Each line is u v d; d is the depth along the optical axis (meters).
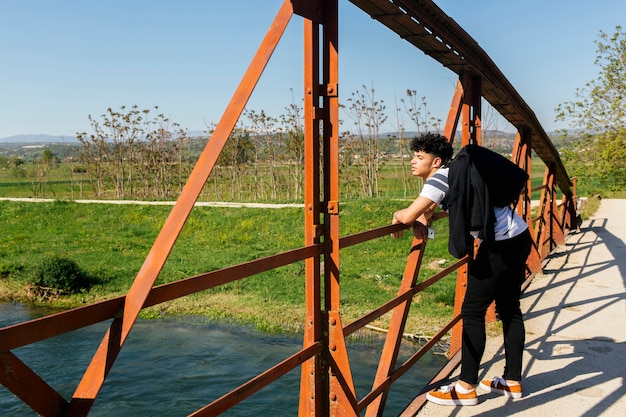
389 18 3.23
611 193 28.03
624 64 23.56
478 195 3.40
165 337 9.96
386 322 9.88
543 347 4.98
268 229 20.03
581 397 3.88
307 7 2.50
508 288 3.81
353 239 2.91
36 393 1.53
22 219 23.03
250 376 8.23
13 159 85.12
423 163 3.67
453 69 4.55
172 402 7.46
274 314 11.04
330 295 2.82
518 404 3.79
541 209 9.38
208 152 2.01
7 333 1.41
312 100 2.64
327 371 2.85
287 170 30.20
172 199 29.12
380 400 3.46
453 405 3.79
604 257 9.41
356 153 28.12
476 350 3.74
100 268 15.32
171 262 15.84
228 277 2.12
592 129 24.38
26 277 14.12
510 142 23.89
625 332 5.32
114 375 8.34
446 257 14.83
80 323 1.62
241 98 2.08
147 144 31.72
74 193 38.72
